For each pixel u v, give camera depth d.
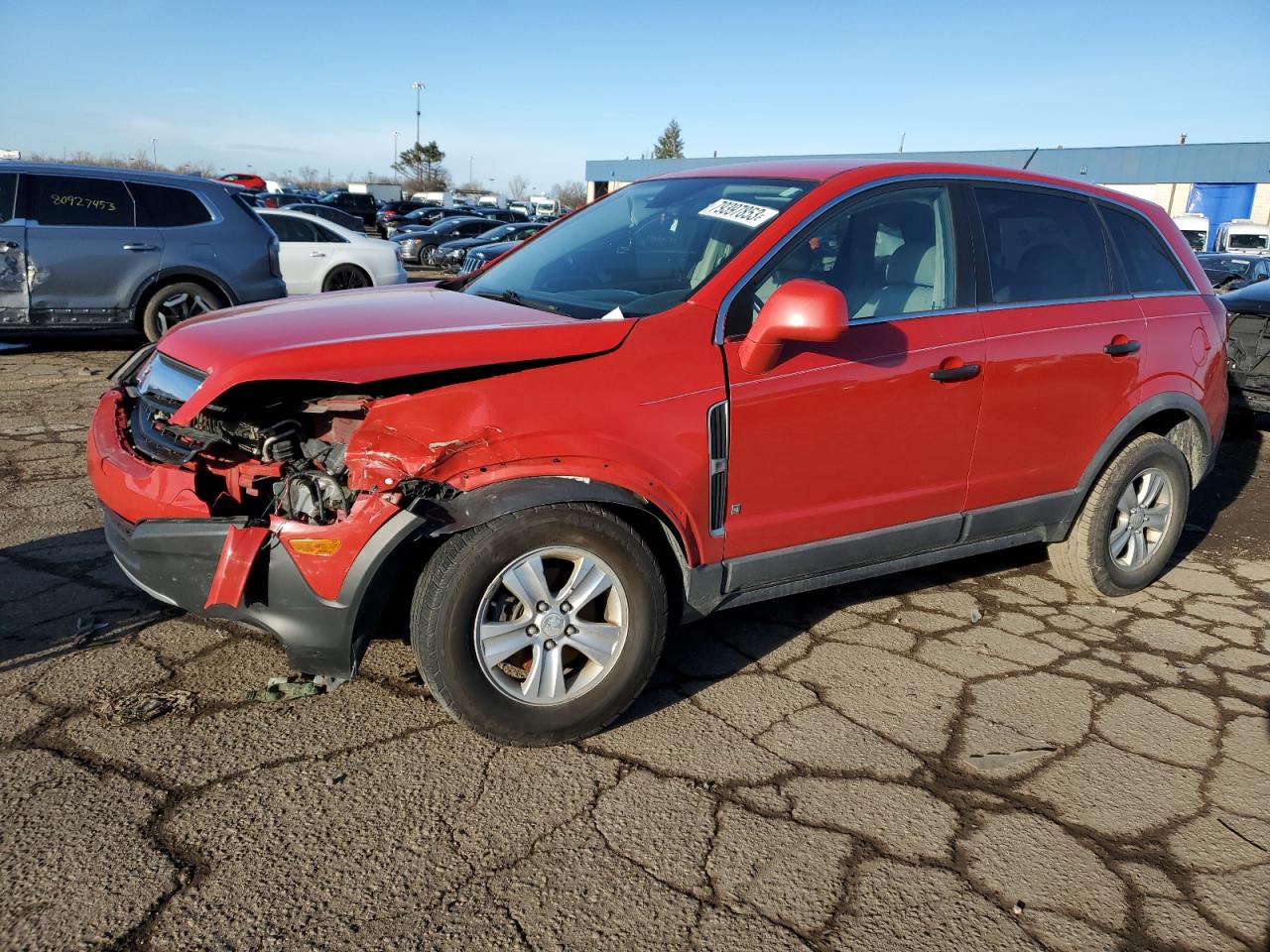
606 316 2.97
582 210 4.23
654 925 2.16
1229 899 2.33
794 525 3.14
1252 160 32.84
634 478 2.72
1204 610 4.14
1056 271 3.79
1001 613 4.00
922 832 2.53
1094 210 4.00
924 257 3.41
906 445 3.31
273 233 9.29
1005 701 3.24
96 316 8.34
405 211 37.88
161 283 8.61
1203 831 2.59
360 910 2.15
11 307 7.98
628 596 2.80
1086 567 4.07
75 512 4.56
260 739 2.79
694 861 2.38
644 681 2.89
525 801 2.57
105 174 8.33
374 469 2.50
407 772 2.68
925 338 3.30
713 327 2.92
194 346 2.85
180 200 8.66
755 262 3.03
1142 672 3.50
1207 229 30.61
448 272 21.31
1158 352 4.01
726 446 2.91
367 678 3.16
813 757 2.85
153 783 2.56
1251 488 6.20
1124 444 4.06
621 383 2.73
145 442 2.88
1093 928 2.22
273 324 2.91
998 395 3.50
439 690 2.64
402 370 2.49
